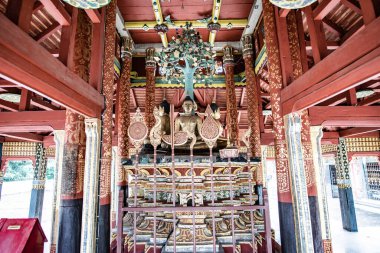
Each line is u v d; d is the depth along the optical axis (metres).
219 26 10.80
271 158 18.27
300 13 6.82
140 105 15.84
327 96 4.31
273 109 6.40
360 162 22.83
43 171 14.84
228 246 5.43
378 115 7.53
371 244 10.38
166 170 5.72
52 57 3.87
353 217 12.86
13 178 36.03
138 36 12.32
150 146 6.79
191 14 10.89
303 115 6.11
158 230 5.69
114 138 11.64
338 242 10.77
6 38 2.88
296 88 5.38
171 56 7.39
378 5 3.22
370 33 3.21
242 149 16.19
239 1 10.22
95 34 6.43
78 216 5.59
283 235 5.88
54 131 7.21
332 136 13.73
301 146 5.73
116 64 11.14
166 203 6.04
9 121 7.20
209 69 7.79
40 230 4.89
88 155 5.83
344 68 3.74
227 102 12.04
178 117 7.10
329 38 10.09
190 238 5.26
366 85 9.52
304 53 6.57
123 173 10.27
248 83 11.47
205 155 6.28
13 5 3.26
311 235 5.42
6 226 4.68
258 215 6.75
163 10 10.62
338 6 8.32
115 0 7.47
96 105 5.92
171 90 15.00
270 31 6.79
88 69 6.17
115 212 11.07
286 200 5.87
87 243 5.55
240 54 13.91
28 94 7.70
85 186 5.75
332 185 25.73
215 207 4.22
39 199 14.54
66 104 4.51
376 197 21.19
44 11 7.70
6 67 3.03
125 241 5.89
